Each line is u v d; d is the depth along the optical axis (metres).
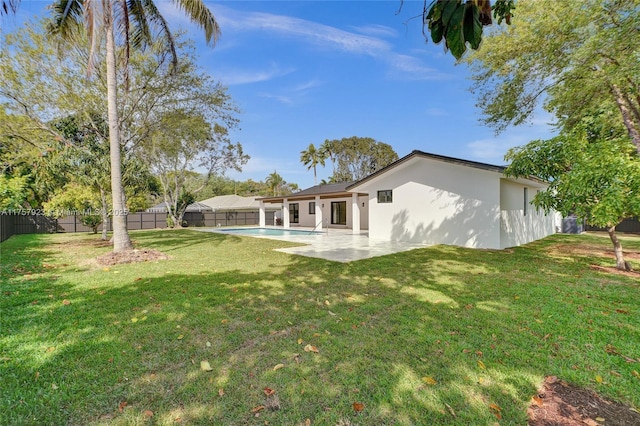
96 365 2.57
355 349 2.85
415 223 11.63
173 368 2.54
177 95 11.80
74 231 18.83
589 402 2.10
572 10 5.91
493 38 7.60
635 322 3.44
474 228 9.95
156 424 1.89
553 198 6.25
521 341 2.98
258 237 14.15
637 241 11.60
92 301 4.28
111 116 7.76
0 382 2.30
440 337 3.08
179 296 4.52
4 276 5.84
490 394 2.19
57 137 10.67
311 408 2.05
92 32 6.96
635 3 5.11
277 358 2.71
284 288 4.96
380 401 2.11
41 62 9.86
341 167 39.44
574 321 3.47
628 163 5.00
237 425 1.89
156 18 8.84
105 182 10.73
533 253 8.59
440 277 5.68
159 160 19.77
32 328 3.33
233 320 3.58
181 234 16.42
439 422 1.91
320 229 19.70
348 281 5.41
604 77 6.04
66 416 1.96
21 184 10.96
